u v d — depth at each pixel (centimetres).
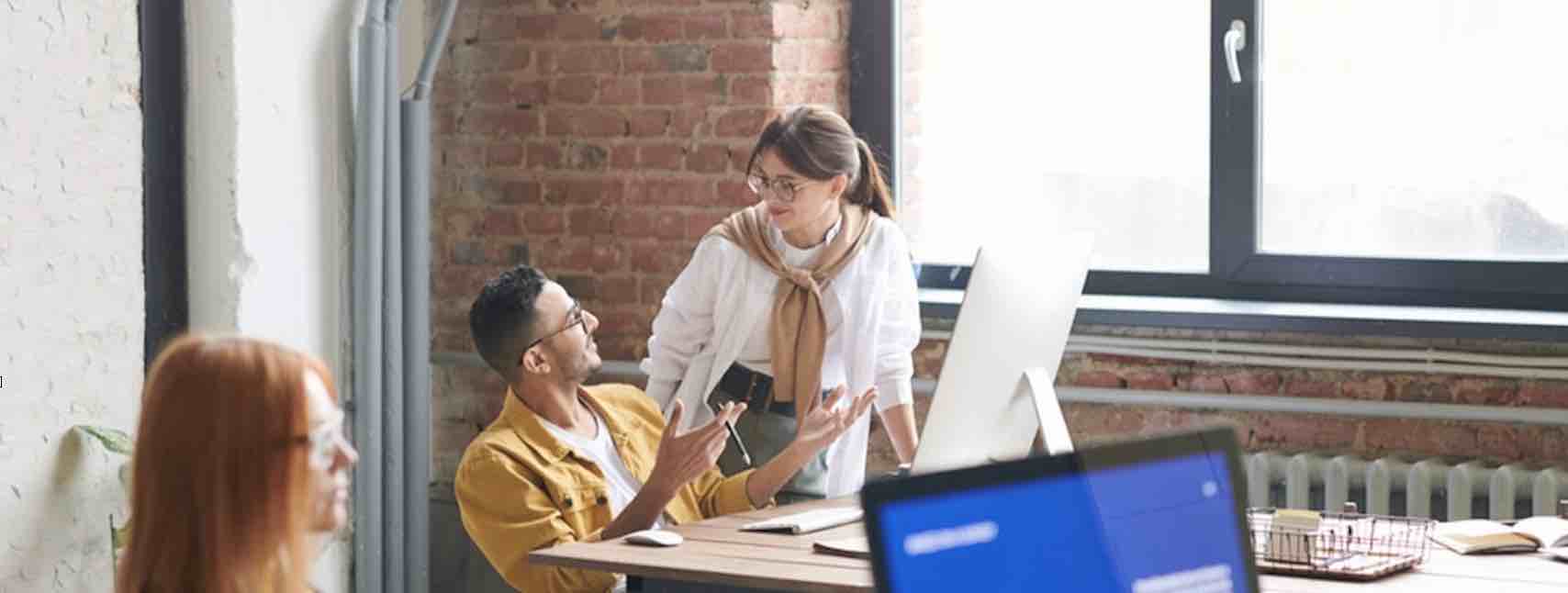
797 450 400
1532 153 486
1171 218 522
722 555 344
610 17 537
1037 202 535
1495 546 349
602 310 544
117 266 445
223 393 188
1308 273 505
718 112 527
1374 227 502
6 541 427
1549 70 482
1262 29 508
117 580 189
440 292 556
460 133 554
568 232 546
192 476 187
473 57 552
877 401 443
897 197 547
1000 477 212
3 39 418
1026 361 383
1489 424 474
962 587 204
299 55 486
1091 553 217
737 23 524
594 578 378
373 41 493
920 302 522
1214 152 512
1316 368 486
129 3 445
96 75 438
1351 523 364
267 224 479
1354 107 501
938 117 544
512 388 390
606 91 539
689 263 488
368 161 493
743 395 438
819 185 427
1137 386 506
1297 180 508
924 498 204
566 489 381
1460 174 493
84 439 440
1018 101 536
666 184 534
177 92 473
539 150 548
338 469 196
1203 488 233
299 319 490
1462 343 476
